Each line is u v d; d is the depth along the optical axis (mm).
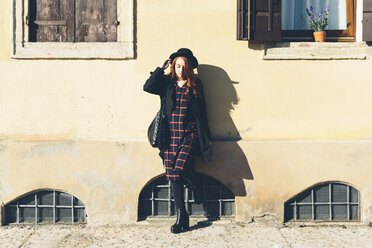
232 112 4262
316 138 4273
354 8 4465
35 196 4289
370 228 4164
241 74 4254
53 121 4246
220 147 4223
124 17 4219
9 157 4195
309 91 4258
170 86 3973
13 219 4305
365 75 4258
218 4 4230
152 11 4219
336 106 4258
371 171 4215
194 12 4230
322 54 4238
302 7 4523
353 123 4270
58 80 4230
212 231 4086
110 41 4281
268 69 4254
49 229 4176
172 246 3740
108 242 3840
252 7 4156
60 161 4211
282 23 4504
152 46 4234
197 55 4246
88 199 4234
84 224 4293
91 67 4230
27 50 4203
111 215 4250
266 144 4219
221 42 4242
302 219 4332
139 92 4250
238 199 4254
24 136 4238
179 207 4047
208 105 4254
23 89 4223
